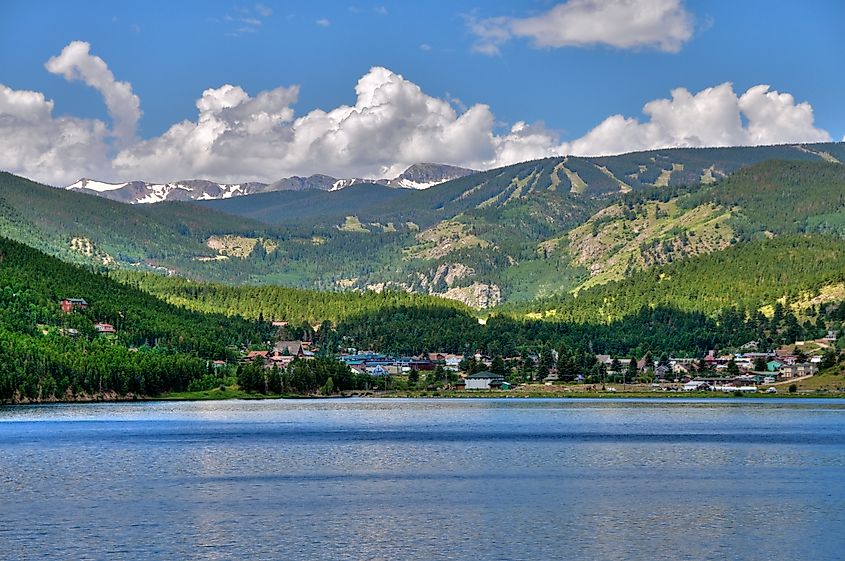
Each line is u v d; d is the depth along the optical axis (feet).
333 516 521.24
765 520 513.45
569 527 498.69
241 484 620.08
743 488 609.01
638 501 565.12
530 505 553.64
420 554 446.60
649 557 442.91
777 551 451.94
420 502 560.61
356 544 463.01
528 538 475.72
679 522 509.76
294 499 569.23
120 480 634.43
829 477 654.53
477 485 620.08
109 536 474.49
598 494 588.09
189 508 540.11
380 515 524.11
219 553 446.19
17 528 489.67
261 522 506.07
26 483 619.67
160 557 438.81
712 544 464.65
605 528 495.82
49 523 500.74
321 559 437.58
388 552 449.48
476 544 464.24
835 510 538.88
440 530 490.90
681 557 442.91
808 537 476.95
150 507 542.16
